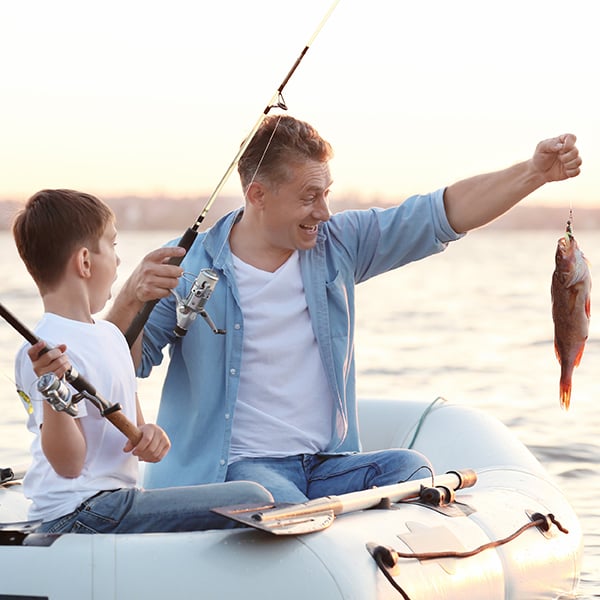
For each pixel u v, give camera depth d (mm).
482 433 4645
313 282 4051
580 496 5898
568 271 3812
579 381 10305
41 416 3115
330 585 2930
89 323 3334
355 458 3934
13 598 2957
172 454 3996
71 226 3291
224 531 3062
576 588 4059
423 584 3115
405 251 4203
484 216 4090
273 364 3973
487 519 3598
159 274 3750
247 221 4070
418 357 12234
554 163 3912
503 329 15148
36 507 3219
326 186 3949
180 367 4051
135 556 2963
